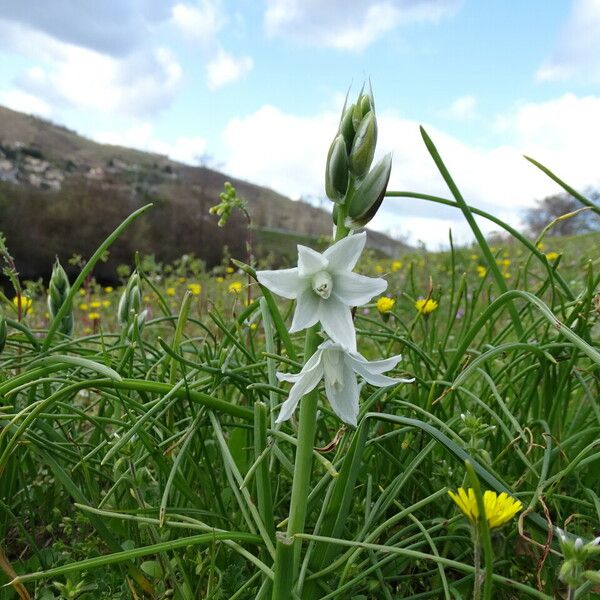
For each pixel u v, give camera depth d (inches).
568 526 11.1
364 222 7.7
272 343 12.5
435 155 11.9
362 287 7.5
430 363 13.3
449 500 11.3
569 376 12.4
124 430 12.1
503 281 12.6
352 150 7.5
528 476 11.4
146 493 11.5
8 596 10.4
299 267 7.3
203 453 11.8
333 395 7.8
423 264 54.8
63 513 12.6
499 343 15.5
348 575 9.2
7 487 11.5
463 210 12.4
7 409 11.1
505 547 10.1
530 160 12.3
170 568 9.5
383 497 10.1
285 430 12.2
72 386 9.7
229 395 14.3
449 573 10.8
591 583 6.7
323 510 9.2
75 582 10.1
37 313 35.0
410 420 9.1
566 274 40.8
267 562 9.0
